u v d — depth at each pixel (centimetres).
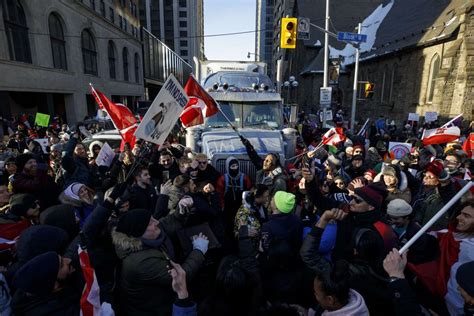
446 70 1848
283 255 255
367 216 260
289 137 702
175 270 206
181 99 338
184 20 9381
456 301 207
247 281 189
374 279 214
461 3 1988
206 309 189
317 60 3753
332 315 174
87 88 2780
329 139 646
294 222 288
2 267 239
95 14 2945
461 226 225
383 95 2791
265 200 346
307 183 341
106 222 255
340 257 256
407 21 2781
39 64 2070
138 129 311
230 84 830
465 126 1652
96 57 3041
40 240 201
